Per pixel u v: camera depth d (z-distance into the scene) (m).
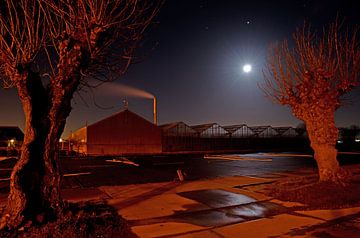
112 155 39.06
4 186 13.31
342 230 6.53
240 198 9.62
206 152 45.47
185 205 8.74
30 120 5.97
